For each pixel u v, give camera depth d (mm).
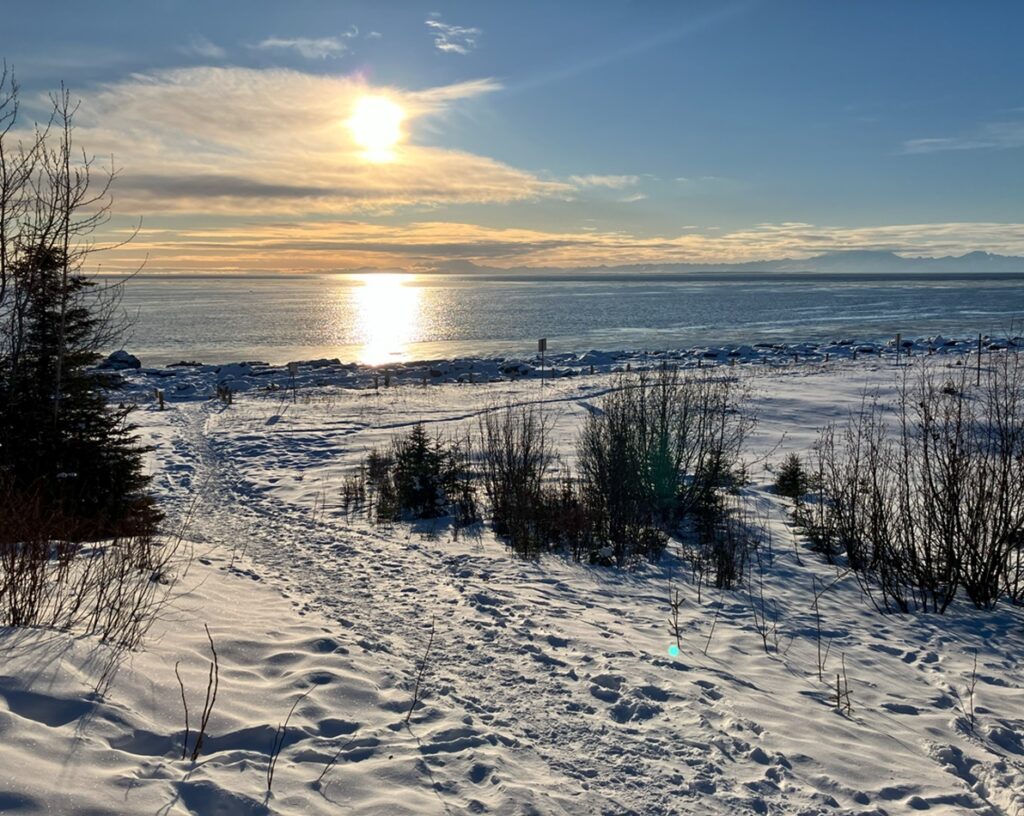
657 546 11062
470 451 18719
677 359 47469
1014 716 5887
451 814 3678
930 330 77375
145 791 3324
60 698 3941
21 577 5555
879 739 5254
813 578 9906
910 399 25000
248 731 4172
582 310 137625
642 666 6219
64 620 5316
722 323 97125
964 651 7398
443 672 5875
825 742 5074
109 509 10352
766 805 4164
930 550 9367
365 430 24125
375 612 7555
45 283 10242
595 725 5039
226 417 27375
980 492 9070
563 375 41375
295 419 26578
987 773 4836
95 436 10836
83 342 10922
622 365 44688
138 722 3963
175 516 13047
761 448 19594
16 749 3346
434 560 10211
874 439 19219
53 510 8578
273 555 10281
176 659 5059
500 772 4176
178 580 7582
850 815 4117
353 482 16297
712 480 13023
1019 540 9117
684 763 4574
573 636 6930
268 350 69438
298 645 5918
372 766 4059
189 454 20219
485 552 10812
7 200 9672
